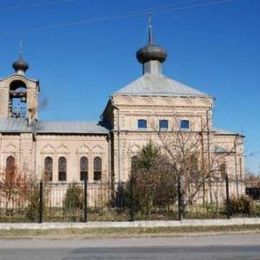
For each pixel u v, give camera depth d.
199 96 50.59
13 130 49.94
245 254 15.31
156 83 53.78
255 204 29.73
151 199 28.84
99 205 31.30
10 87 55.91
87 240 21.33
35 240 21.52
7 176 36.81
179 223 25.69
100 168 50.78
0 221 26.61
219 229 24.56
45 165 50.25
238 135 53.72
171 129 45.88
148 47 56.62
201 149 44.41
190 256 14.94
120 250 17.00
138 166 38.53
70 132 50.72
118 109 49.53
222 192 33.12
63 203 32.25
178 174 29.33
